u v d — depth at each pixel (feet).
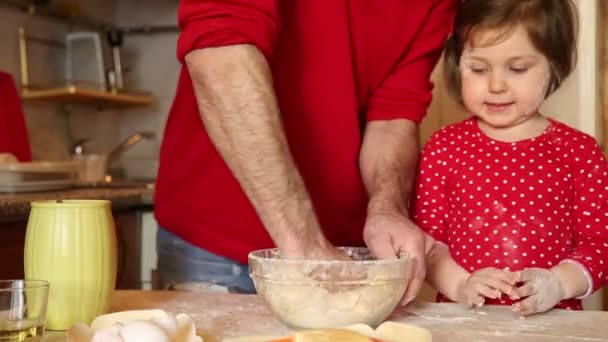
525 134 4.20
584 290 3.61
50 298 2.70
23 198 5.99
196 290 3.91
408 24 3.96
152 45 9.90
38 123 8.57
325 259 2.89
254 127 2.95
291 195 2.97
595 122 6.62
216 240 3.85
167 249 4.10
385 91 4.11
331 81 3.75
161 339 2.09
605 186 4.03
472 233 4.10
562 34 4.03
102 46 9.20
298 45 3.67
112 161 9.37
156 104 9.87
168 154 4.12
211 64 2.98
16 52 8.21
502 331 2.63
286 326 2.65
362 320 2.59
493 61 4.02
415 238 3.05
